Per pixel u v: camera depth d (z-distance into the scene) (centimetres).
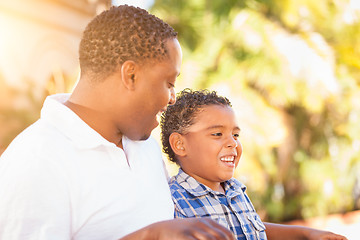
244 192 180
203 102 164
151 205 114
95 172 103
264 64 579
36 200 90
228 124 161
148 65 105
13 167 93
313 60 580
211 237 76
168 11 576
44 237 89
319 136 700
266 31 573
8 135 478
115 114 107
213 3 579
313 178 696
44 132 100
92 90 107
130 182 109
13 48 542
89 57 106
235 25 574
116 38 103
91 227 102
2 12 536
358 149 723
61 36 612
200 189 159
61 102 115
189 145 162
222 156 159
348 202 751
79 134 103
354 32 616
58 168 96
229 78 570
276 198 681
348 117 688
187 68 554
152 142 138
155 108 108
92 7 658
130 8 109
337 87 616
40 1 579
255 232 163
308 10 598
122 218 105
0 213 89
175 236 77
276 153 668
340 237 160
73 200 99
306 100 607
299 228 168
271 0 589
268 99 619
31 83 527
